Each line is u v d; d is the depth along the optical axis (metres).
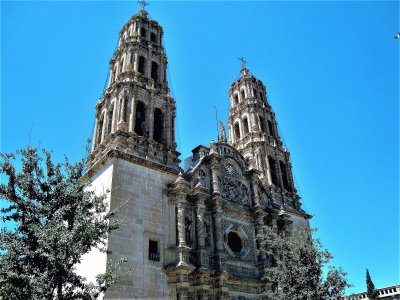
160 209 39.66
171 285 35.91
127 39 55.94
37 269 21.45
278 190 58.19
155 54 56.84
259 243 47.19
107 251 25.44
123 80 49.50
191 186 44.56
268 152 61.94
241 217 48.00
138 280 33.78
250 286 43.28
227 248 43.78
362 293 56.12
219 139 61.88
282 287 37.31
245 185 51.41
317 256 37.72
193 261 39.62
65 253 21.38
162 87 53.69
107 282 24.73
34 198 24.28
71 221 24.28
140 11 62.41
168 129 49.00
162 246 37.47
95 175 41.25
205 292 37.75
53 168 25.81
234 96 73.00
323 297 35.38
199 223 41.44
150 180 40.62
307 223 57.44
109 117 47.97
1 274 20.72
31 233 22.97
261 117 67.44
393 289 53.09
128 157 39.75
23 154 25.16
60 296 21.45
